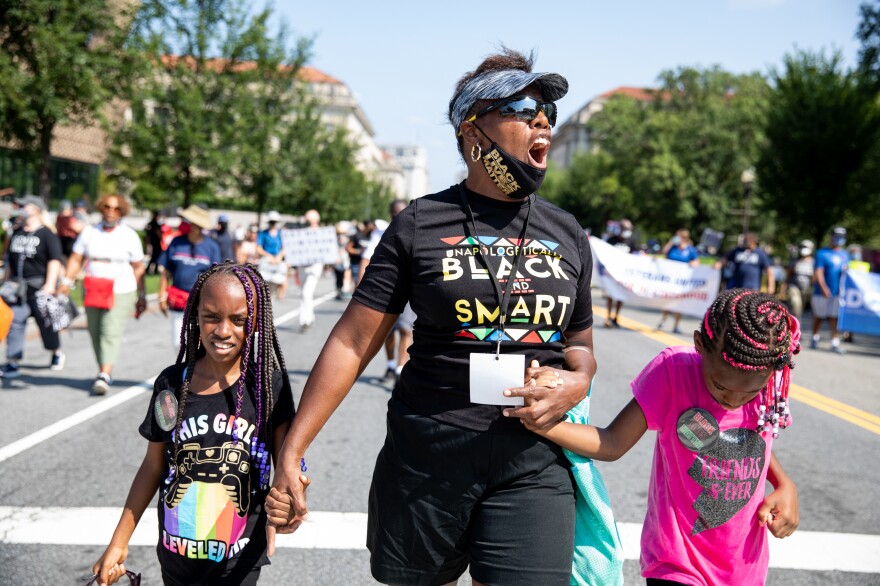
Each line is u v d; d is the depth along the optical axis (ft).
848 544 13.37
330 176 124.57
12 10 64.95
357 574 11.47
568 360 7.26
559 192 282.97
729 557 7.44
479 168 6.93
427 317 6.81
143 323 43.34
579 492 7.14
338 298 63.10
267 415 7.80
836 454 19.43
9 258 25.61
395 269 6.89
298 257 40.50
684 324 53.06
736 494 7.33
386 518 7.03
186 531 7.60
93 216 121.60
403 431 6.93
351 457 17.61
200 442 7.70
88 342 34.96
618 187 213.25
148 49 76.38
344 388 6.97
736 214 172.04
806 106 94.63
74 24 68.28
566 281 6.89
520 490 6.74
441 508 6.76
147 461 8.08
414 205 7.03
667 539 7.47
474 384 6.54
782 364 6.83
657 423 7.41
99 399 22.86
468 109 6.84
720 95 202.59
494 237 6.83
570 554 6.86
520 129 6.70
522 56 7.38
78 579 11.13
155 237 79.71
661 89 207.92
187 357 8.00
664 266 46.78
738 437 7.28
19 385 24.62
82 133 126.00
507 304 6.64
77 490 14.85
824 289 42.63
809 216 96.12
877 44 89.66
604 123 213.25
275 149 100.42
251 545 7.73
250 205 114.42
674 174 171.83
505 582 6.62
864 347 45.85
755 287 44.96
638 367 31.89
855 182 93.66
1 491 14.74
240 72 85.66
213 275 7.72
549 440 6.85
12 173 104.99
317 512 14.02
